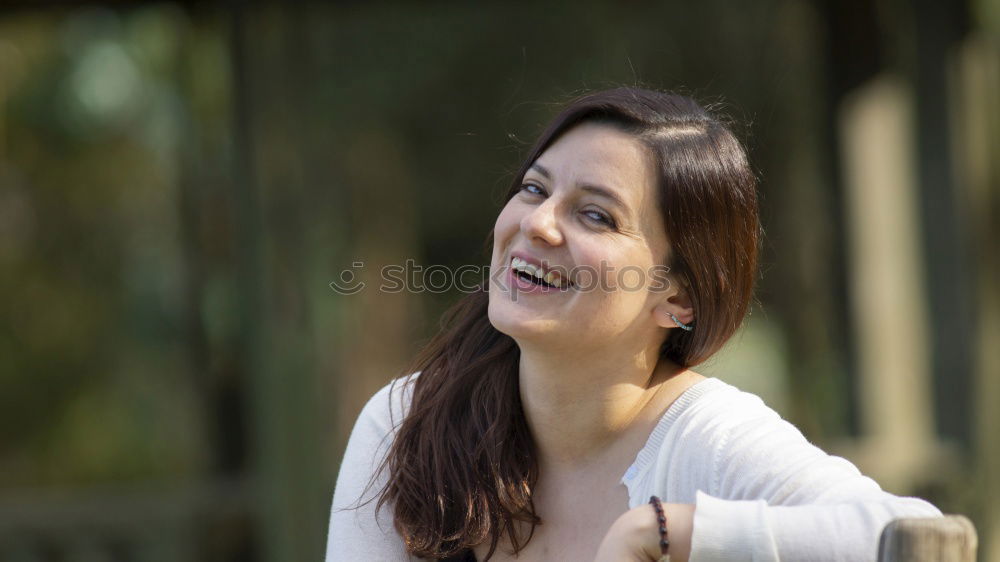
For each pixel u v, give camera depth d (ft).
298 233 44.16
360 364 82.28
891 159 47.91
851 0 47.29
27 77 86.89
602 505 17.97
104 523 45.91
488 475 18.17
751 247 18.11
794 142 71.87
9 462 94.73
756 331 87.66
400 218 85.71
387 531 18.65
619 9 73.61
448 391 18.78
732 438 16.81
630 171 17.06
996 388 46.37
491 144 80.79
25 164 91.35
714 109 22.70
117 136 90.53
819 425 74.43
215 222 64.23
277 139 44.04
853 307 48.55
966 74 45.88
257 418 43.98
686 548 15.10
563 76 76.95
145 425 95.66
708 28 73.36
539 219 16.85
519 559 18.42
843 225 48.88
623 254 16.94
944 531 13.30
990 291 47.44
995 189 48.96
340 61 75.72
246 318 44.55
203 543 45.96
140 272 94.27
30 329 94.89
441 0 46.88
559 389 17.78
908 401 48.06
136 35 83.61
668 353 18.66
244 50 44.04
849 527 14.69
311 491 43.70
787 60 69.77
